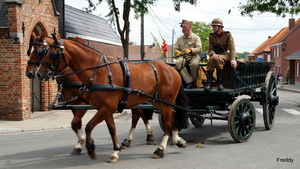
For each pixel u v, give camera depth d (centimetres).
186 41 779
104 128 1012
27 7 1158
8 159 628
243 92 859
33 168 562
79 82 670
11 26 1102
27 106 1170
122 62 582
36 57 536
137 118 739
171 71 648
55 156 649
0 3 1165
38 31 1284
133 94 584
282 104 1697
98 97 543
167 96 634
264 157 613
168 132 637
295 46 4759
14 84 1132
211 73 732
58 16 1389
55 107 589
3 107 1144
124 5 1543
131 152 676
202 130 934
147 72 611
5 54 1128
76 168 558
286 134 840
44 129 1005
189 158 614
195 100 788
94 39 2025
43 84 1319
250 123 745
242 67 773
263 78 996
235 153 646
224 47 753
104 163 589
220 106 781
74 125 662
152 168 550
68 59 546
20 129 973
